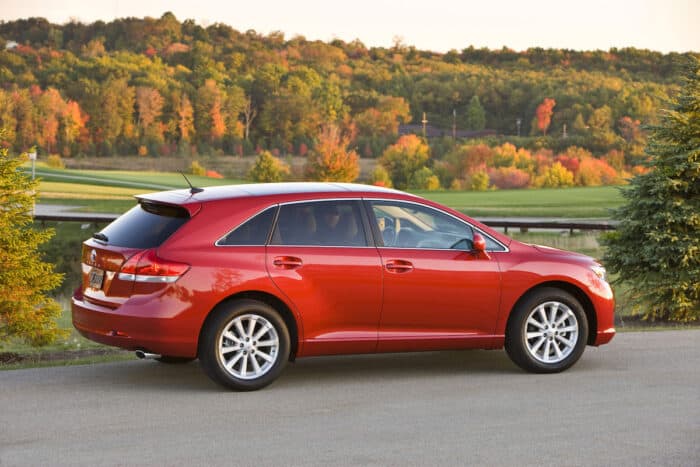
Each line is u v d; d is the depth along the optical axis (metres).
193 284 11.32
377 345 12.20
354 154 198.88
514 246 12.93
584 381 12.27
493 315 12.63
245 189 12.35
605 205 117.25
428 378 12.52
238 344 11.57
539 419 10.20
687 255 23.56
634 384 12.07
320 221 12.05
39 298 19.50
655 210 24.33
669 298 24.14
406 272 12.20
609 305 13.21
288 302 11.73
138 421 10.09
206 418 10.24
